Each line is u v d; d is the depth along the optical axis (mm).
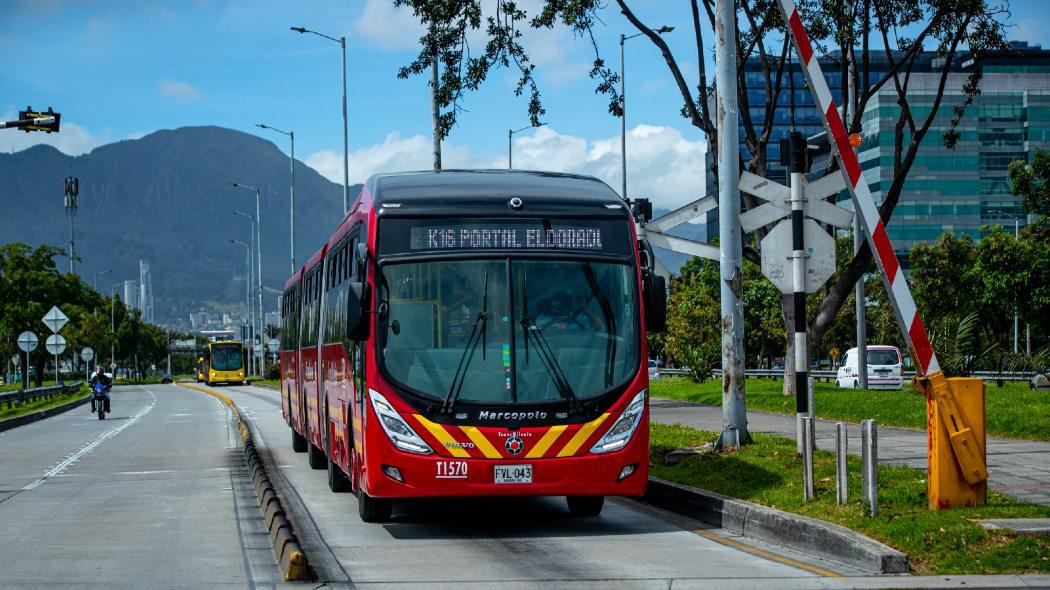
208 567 9680
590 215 11773
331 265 15867
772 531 10648
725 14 15883
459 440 10945
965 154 115562
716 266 66125
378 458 11062
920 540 9109
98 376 39875
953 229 115250
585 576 8938
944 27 29188
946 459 10188
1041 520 9531
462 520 12672
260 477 15344
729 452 15391
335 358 14812
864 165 118500
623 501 14391
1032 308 54000
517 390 11086
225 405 51875
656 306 11570
